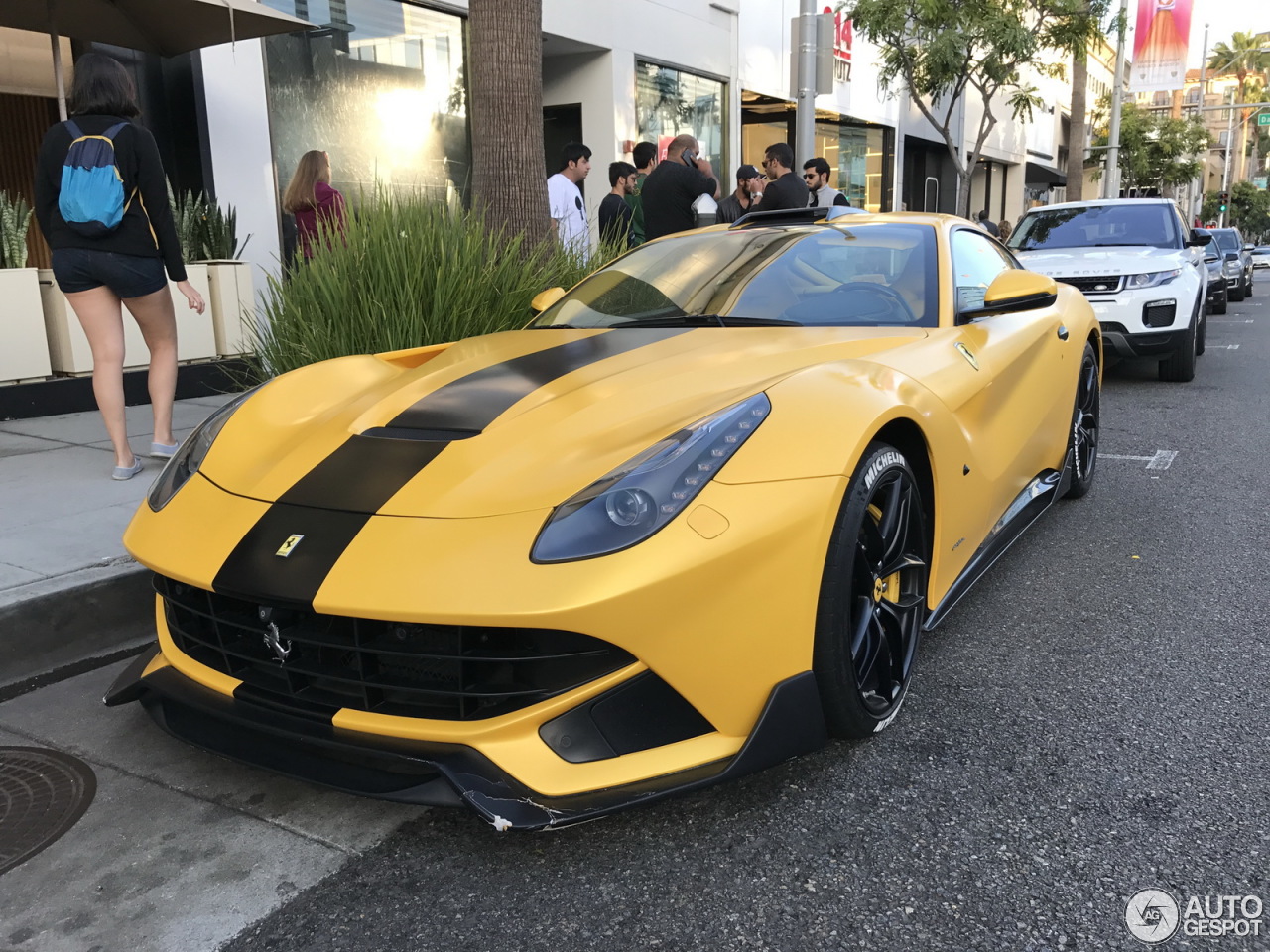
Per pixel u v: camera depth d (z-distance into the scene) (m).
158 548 2.06
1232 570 3.34
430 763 1.74
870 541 2.14
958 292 3.02
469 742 1.74
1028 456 3.25
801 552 1.84
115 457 4.42
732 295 3.00
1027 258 8.02
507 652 1.73
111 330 3.93
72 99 3.80
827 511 1.88
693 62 11.94
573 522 1.73
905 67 13.14
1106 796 1.98
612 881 1.77
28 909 1.74
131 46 5.91
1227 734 2.23
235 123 7.12
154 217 3.89
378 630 1.80
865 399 2.10
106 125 3.74
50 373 5.54
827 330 2.70
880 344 2.56
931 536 2.43
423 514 1.84
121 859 1.88
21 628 2.74
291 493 2.03
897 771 2.10
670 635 1.71
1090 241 8.40
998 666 2.63
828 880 1.75
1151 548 3.61
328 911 1.71
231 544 1.94
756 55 13.34
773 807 1.98
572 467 1.88
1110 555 3.55
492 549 1.72
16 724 2.45
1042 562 3.50
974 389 2.63
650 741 1.77
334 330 4.28
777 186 6.42
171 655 2.14
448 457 2.02
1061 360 3.63
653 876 1.78
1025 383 3.19
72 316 5.60
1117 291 7.44
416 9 8.63
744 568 1.77
